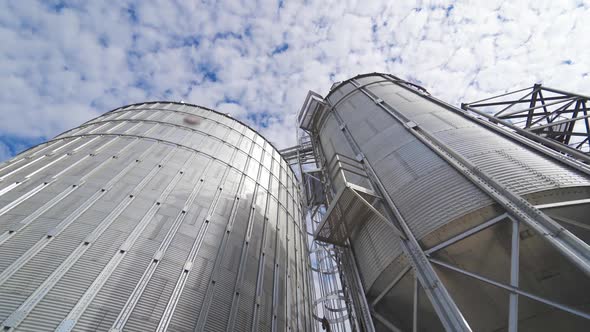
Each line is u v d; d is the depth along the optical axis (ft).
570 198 32.19
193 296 38.42
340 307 67.10
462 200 35.14
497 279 31.53
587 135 52.29
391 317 41.27
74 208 42.11
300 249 73.20
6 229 36.96
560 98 56.54
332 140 72.90
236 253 49.73
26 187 45.11
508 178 34.53
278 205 74.90
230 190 61.67
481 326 31.04
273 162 90.89
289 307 52.08
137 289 35.27
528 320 29.66
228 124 87.56
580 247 23.61
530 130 49.26
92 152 57.47
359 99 75.56
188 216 49.11
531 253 30.25
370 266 44.37
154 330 32.58
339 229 52.19
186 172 58.44
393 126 55.93
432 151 44.29
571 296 28.76
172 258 41.11
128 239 40.37
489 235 32.32
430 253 34.45
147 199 48.11
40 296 30.73
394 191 43.88
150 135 67.05
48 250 35.55
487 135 44.39
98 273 34.83
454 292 32.53
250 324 41.75
